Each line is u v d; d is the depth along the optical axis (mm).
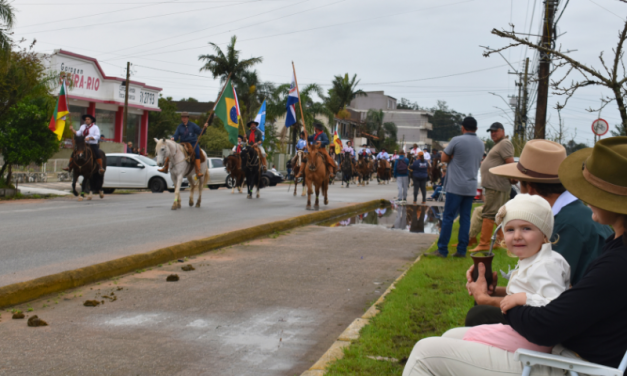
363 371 4246
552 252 3045
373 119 82250
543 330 2627
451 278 7395
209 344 5102
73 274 7020
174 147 15906
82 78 39812
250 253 9617
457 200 8875
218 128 57938
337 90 66875
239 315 6023
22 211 14891
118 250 9172
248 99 50156
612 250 2604
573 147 19281
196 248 9430
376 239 11633
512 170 4516
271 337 5352
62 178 29922
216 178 30438
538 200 3059
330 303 6594
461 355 2859
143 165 25422
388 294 6609
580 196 2676
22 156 19266
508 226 3100
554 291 2881
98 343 5020
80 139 18359
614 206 2570
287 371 4527
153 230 11602
